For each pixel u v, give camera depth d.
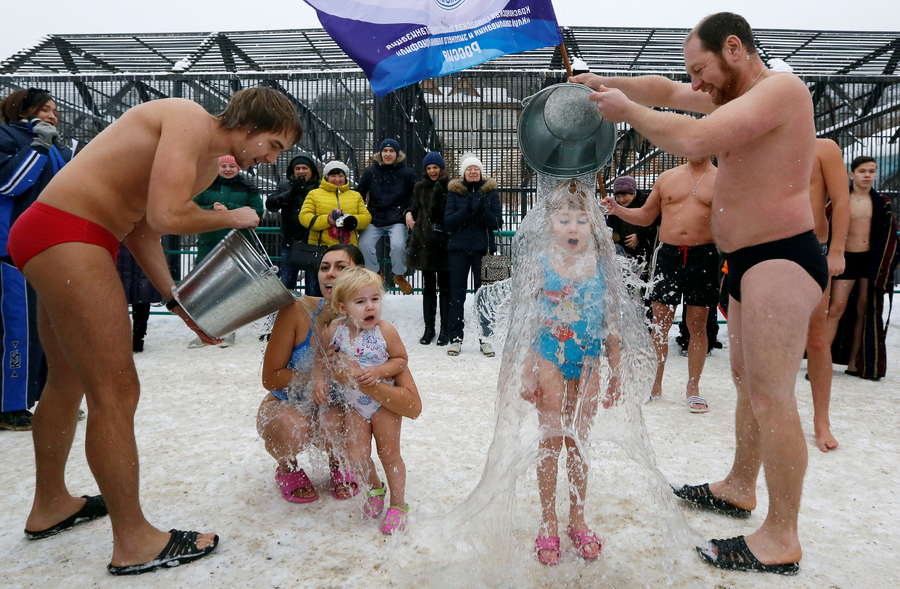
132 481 1.97
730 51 2.04
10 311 3.44
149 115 1.97
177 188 1.85
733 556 2.02
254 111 1.98
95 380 1.91
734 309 2.34
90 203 1.92
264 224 8.06
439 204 5.95
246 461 2.98
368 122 8.46
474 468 2.90
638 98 2.55
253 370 5.04
